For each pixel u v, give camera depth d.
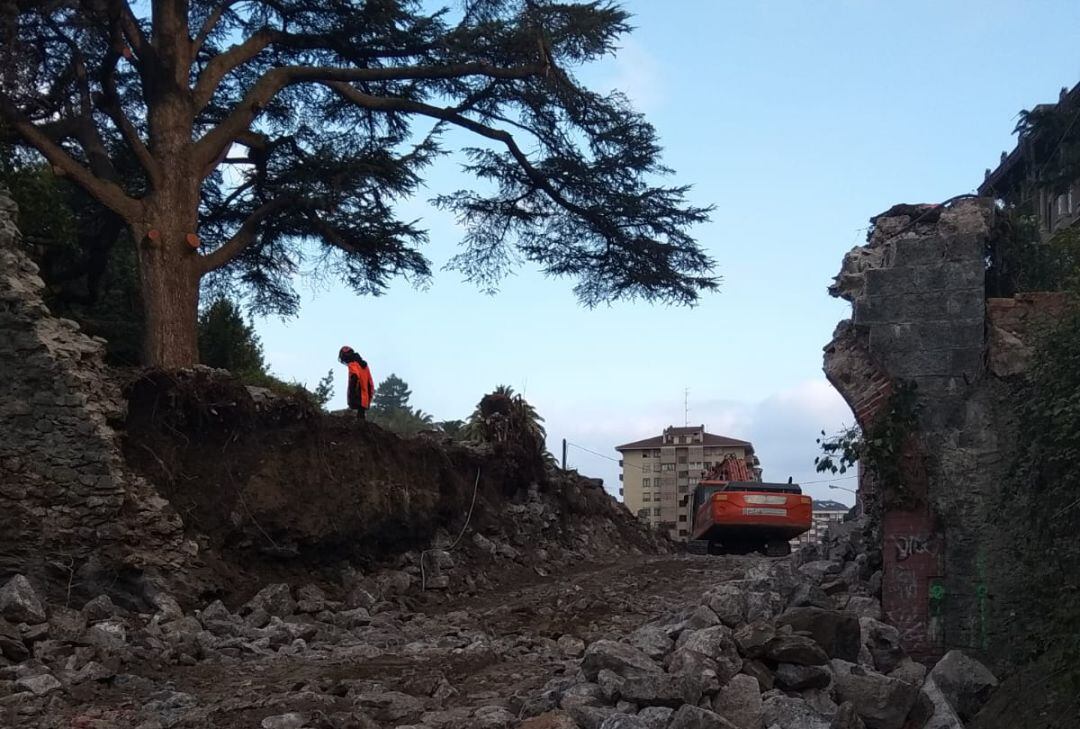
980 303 10.30
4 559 12.68
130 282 26.28
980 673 9.23
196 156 20.95
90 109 21.25
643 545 28.91
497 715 8.33
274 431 16.41
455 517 20.36
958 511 10.11
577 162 23.31
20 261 13.92
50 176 20.73
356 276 25.31
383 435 18.86
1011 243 11.27
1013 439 9.98
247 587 14.88
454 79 23.22
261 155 23.36
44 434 13.31
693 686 8.05
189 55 21.55
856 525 12.81
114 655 10.83
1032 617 8.88
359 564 17.33
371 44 23.48
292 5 23.02
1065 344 8.72
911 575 10.20
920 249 10.56
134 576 13.34
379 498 17.80
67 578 12.95
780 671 8.66
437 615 16.27
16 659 10.58
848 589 10.85
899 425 10.34
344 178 22.19
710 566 19.59
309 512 16.25
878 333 10.55
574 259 25.62
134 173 23.36
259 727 8.42
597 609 15.16
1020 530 9.54
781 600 10.09
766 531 28.17
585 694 8.32
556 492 25.11
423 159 23.19
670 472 101.25
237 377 17.16
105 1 18.61
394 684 9.95
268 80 22.11
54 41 20.72
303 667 11.00
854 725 8.02
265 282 26.72
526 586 19.39
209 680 10.58
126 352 24.64
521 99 23.22
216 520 15.02
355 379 19.38
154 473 14.60
